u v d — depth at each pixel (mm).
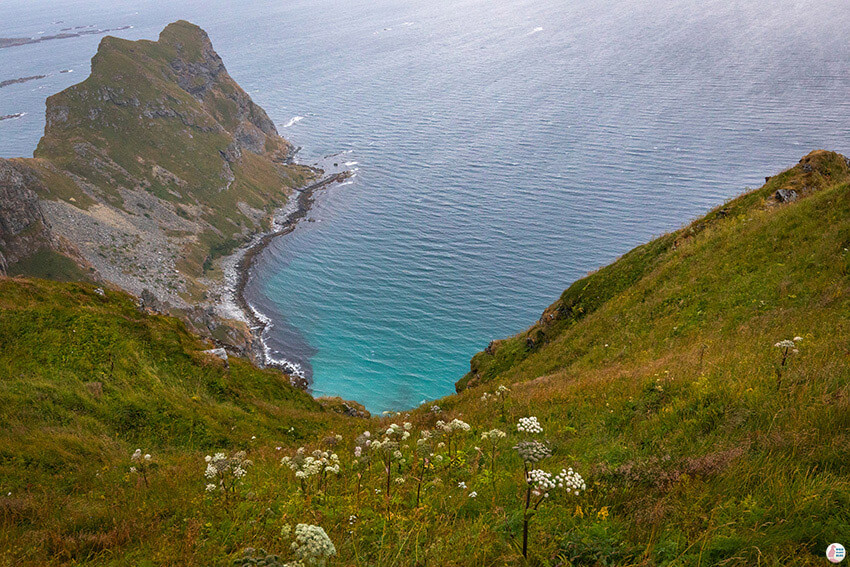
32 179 179875
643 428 11656
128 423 23062
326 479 10578
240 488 10766
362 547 7289
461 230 157250
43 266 145125
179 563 7766
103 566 9141
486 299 128625
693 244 30828
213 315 134125
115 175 199875
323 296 142250
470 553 6660
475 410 19859
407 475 9867
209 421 24953
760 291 21922
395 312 130000
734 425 9617
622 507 7734
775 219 25922
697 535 6297
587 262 133875
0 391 21719
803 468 7172
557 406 15750
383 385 110562
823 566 5238
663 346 22453
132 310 36594
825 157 33656
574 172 180500
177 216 193875
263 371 37438
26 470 16750
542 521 7227
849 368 10461
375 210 179125
